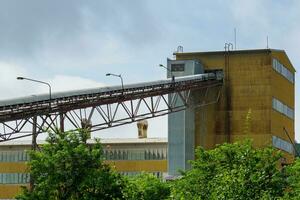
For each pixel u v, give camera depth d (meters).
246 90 106.06
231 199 26.19
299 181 45.41
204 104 100.88
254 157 38.88
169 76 104.19
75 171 41.94
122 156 121.31
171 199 33.88
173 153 104.25
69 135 43.56
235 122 105.31
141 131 129.88
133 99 79.88
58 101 66.88
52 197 42.03
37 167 42.16
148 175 67.25
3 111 60.44
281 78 111.94
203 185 31.55
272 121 105.56
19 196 42.34
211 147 104.88
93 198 41.47
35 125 62.56
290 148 116.38
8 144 123.44
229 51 106.94
